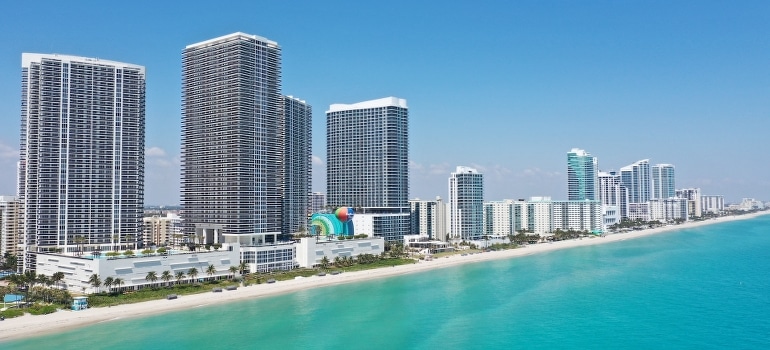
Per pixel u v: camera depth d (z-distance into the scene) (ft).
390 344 646.33
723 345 640.17
